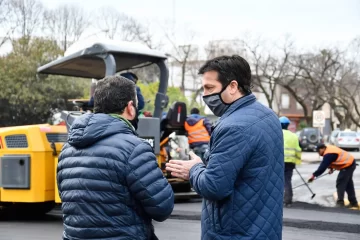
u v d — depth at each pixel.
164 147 10.59
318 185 15.08
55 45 31.41
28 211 9.23
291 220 8.47
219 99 3.13
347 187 10.65
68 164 3.07
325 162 10.66
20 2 38.88
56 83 29.53
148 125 8.96
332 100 50.94
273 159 3.00
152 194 2.95
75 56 8.71
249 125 2.96
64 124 9.18
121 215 2.95
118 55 8.79
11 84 29.06
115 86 3.14
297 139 10.38
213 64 3.14
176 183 10.79
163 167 10.36
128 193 2.96
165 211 3.00
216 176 2.90
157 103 9.59
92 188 2.95
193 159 3.21
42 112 29.84
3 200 8.13
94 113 3.14
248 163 2.96
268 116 3.06
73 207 2.99
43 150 7.94
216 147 2.96
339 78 50.09
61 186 3.11
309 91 52.34
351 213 9.45
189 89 52.78
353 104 54.12
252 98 3.13
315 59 49.44
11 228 7.95
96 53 8.43
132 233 2.96
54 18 53.50
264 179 2.96
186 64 53.16
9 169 8.04
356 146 38.25
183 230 7.64
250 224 2.94
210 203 3.06
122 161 2.94
